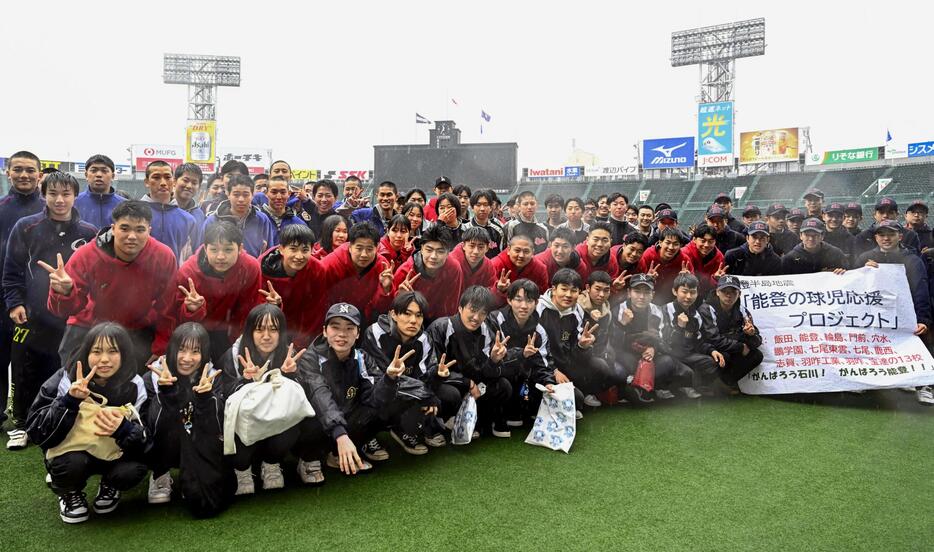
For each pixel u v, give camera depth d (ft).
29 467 10.64
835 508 9.27
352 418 10.69
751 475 10.57
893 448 11.96
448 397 11.99
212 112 111.04
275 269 12.09
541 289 15.84
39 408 8.74
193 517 8.95
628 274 17.16
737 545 8.14
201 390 8.90
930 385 15.79
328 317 10.35
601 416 14.20
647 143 88.07
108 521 8.80
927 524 8.75
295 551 7.94
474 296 11.84
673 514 9.06
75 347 10.46
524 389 13.28
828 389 15.55
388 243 15.85
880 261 16.98
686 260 17.53
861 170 78.54
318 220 19.63
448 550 7.98
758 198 81.66
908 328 15.99
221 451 9.18
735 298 15.87
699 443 12.26
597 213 25.00
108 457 8.73
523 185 97.45
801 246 17.61
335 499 9.61
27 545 8.04
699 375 15.75
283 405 9.32
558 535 8.39
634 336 15.31
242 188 14.79
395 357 10.48
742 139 84.12
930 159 74.54
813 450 11.83
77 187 12.21
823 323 16.20
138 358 11.08
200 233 15.28
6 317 12.20
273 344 9.98
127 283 10.59
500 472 10.74
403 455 11.74
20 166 12.87
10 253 11.64
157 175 13.92
